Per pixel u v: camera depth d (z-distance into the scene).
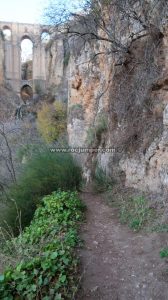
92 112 15.69
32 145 16.98
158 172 7.50
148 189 7.91
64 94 34.41
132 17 8.95
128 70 9.95
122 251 5.50
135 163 8.71
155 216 6.57
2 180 14.67
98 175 10.80
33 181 9.16
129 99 9.52
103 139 12.08
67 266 4.56
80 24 12.30
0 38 54.09
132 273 4.79
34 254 5.16
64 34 12.77
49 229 6.06
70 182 9.76
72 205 7.38
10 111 35.41
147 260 5.06
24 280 4.10
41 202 8.36
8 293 3.97
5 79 54.03
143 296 4.30
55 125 25.77
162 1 7.48
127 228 6.57
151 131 8.10
